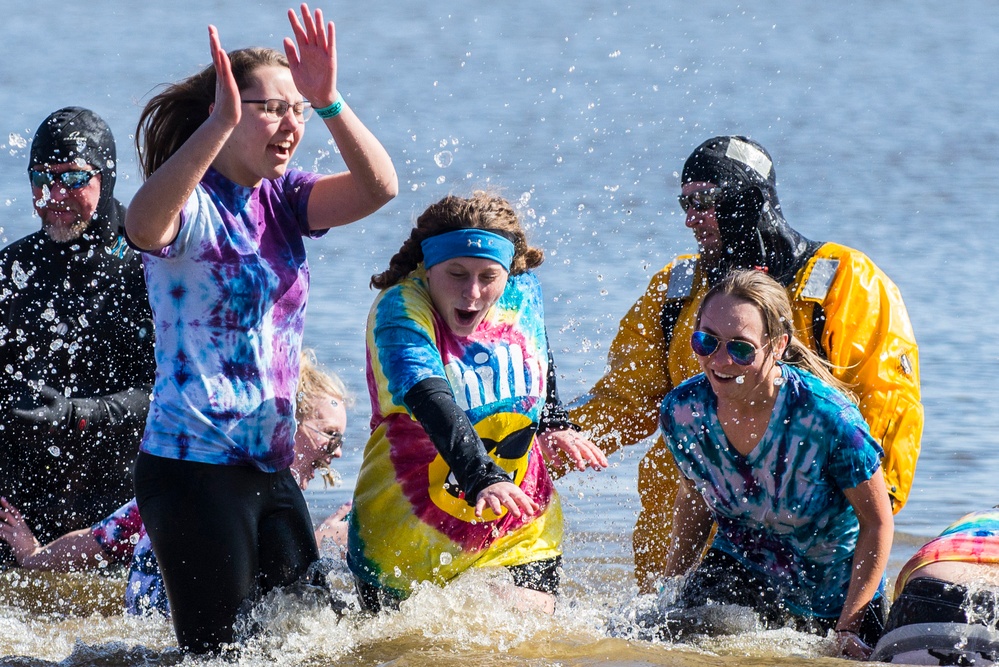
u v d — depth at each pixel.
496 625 16.14
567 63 131.50
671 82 117.88
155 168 16.30
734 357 15.98
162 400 15.57
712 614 17.23
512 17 187.75
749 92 111.38
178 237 15.07
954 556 16.02
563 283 40.53
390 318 16.06
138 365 21.75
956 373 33.72
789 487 16.61
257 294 15.63
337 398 21.08
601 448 20.42
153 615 18.72
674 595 17.86
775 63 137.62
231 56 15.48
